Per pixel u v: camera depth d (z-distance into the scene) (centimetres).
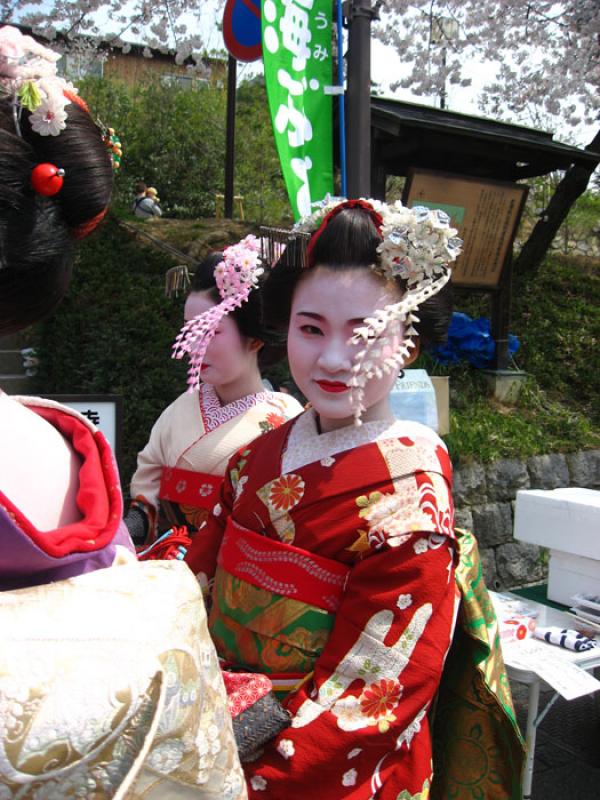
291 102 348
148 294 589
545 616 268
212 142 1255
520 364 671
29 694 62
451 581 137
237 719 119
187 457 215
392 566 129
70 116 77
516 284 764
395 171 598
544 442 559
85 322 561
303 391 145
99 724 63
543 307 739
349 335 140
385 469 137
